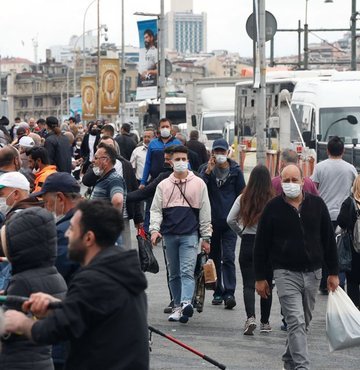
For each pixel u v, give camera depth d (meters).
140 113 127.62
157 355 21.50
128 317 11.09
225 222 26.41
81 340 11.09
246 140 65.38
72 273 14.45
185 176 24.88
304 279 19.12
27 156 27.44
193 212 24.88
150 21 76.81
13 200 18.88
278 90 60.25
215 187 26.45
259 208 23.17
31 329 11.02
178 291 25.36
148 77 77.12
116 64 99.12
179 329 24.19
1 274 15.07
